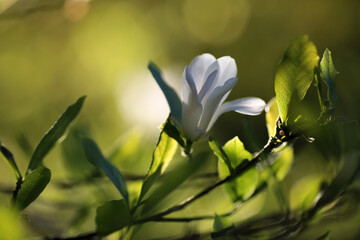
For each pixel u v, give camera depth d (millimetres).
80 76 2010
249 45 2900
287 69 711
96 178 884
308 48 708
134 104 1390
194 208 882
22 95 1724
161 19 2678
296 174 1102
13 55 1725
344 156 839
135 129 897
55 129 725
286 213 803
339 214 826
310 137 719
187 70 738
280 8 2910
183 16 2805
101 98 1888
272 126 792
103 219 720
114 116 1547
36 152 722
